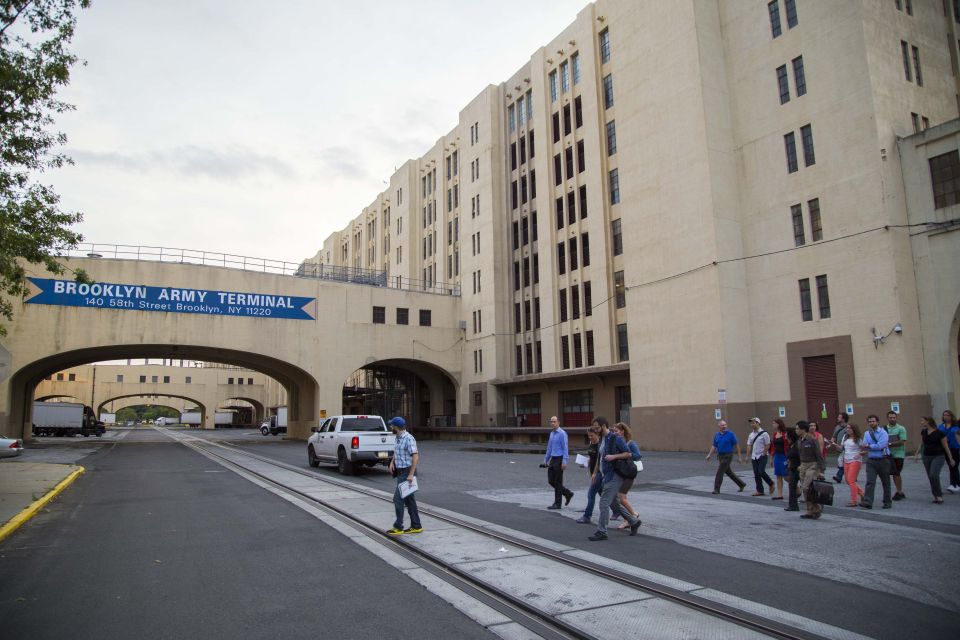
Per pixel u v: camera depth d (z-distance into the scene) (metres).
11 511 11.61
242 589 6.85
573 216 39.91
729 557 8.10
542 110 42.69
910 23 25.58
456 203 53.00
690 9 29.08
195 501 13.65
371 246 69.25
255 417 105.62
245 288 40.34
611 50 35.25
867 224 23.09
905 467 18.67
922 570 7.38
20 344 34.38
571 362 38.56
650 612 5.91
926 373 21.91
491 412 44.12
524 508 12.53
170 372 90.00
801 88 26.02
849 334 23.39
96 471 21.11
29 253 13.77
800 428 11.19
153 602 6.41
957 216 21.44
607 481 9.33
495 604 6.27
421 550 8.51
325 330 42.72
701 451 27.11
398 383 57.78
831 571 7.36
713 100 28.55
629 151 32.41
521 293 44.09
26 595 6.68
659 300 29.88
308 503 13.21
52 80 12.16
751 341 27.27
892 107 23.73
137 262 37.53
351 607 6.20
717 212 27.44
